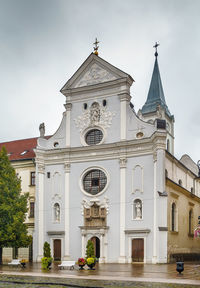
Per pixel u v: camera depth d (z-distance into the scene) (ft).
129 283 70.03
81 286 66.69
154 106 230.89
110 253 137.59
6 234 129.70
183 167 166.50
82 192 147.74
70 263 104.99
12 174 139.33
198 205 180.96
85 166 149.69
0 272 94.53
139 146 139.85
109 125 147.33
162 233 127.24
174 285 66.69
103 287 64.69
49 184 155.43
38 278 79.97
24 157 168.86
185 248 151.94
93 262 103.76
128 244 134.92
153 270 99.60
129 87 149.07
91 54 154.51
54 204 152.87
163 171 130.82
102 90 151.23
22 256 155.22
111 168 144.25
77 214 147.23
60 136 157.58
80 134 153.07
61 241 147.74
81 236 144.05
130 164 140.87
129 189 139.33
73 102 157.07
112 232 138.92
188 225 160.15
